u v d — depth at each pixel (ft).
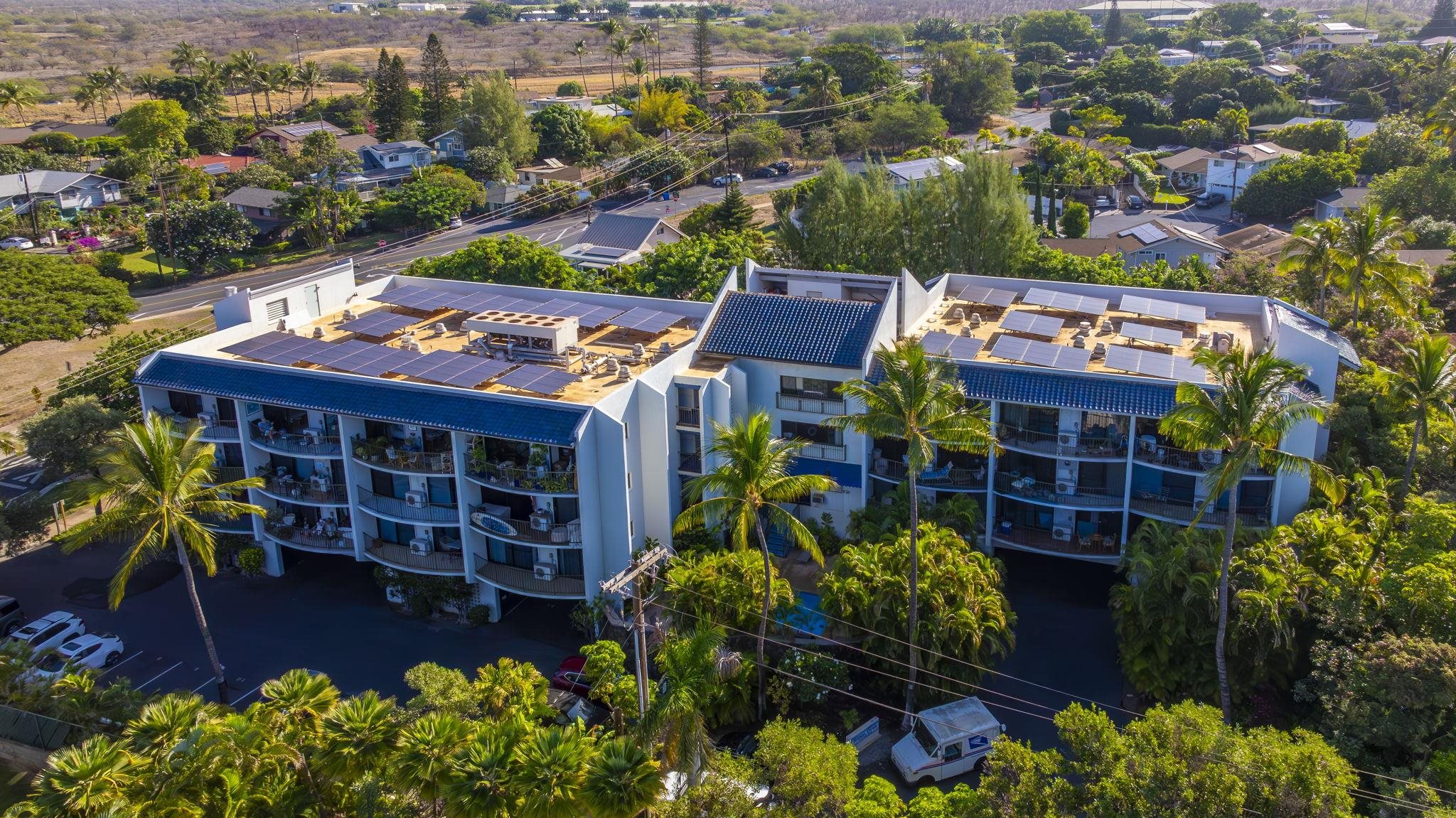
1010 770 106.52
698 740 106.83
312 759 108.17
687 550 163.32
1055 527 171.73
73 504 175.42
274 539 180.75
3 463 234.79
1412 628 130.72
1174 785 98.84
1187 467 160.66
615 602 157.79
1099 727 106.22
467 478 161.68
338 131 599.98
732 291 193.77
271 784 107.14
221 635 167.94
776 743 110.83
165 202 428.97
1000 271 277.23
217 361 179.22
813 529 179.93
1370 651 123.03
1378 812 111.04
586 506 155.33
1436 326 245.86
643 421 162.71
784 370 178.19
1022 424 173.27
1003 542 173.06
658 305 202.59
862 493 177.88
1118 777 100.07
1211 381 159.94
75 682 131.34
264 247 421.18
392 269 390.01
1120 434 167.63
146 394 183.52
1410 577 132.26
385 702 114.83
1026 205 284.41
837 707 147.43
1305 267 228.63
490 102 544.21
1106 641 159.94
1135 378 162.40
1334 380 168.45
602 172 516.32
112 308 270.46
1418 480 172.35
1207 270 282.56
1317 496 161.99
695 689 109.70
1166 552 145.28
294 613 174.09
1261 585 136.77
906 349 132.46
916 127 581.12
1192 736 102.94
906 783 133.80
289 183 472.03
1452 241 303.89
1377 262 217.56
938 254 282.15
